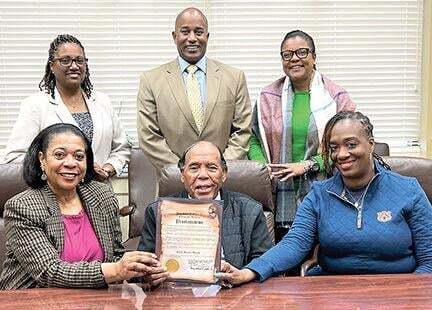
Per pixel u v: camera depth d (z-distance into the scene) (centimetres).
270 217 253
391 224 203
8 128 359
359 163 203
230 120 295
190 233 178
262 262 190
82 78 290
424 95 376
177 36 294
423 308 159
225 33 365
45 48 354
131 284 183
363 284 181
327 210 209
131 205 322
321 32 369
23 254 188
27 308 162
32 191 200
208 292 175
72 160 199
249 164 253
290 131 288
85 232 203
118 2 355
